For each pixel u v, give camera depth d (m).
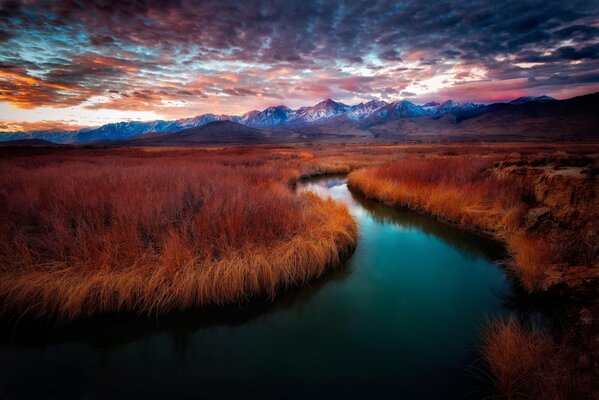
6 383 3.96
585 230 6.25
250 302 5.90
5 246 5.79
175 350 4.68
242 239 6.64
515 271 6.51
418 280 6.79
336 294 6.27
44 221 6.81
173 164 19.59
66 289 5.19
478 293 6.07
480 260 7.75
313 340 4.84
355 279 6.91
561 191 7.68
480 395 3.56
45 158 25.41
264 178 15.48
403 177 15.52
